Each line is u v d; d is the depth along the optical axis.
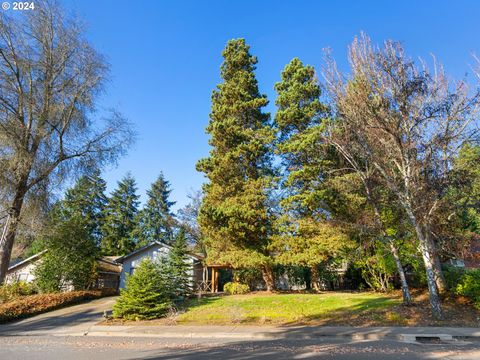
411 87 13.77
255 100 23.97
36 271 23.27
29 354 8.60
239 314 14.60
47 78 18.48
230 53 26.41
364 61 14.46
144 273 16.53
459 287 14.53
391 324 12.09
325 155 20.25
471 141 13.89
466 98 13.53
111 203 54.75
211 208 21.64
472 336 10.09
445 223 14.94
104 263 33.81
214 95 25.80
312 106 22.20
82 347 9.64
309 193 21.03
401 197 14.33
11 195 17.81
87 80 19.55
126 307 15.39
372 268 20.94
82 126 19.83
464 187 14.26
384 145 14.58
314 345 9.27
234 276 27.67
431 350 8.34
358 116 14.63
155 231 55.00
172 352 8.56
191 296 20.97
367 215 17.00
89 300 22.34
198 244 39.97
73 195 49.41
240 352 8.34
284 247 21.11
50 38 18.50
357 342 9.71
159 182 60.41
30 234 19.59
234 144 23.62
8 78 17.42
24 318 16.64
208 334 11.70
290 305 16.31
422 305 14.20
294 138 21.88
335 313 14.20
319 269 26.31
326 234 20.34
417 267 18.05
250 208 21.33
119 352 8.72
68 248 23.53
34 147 18.20
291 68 23.98
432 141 13.78
